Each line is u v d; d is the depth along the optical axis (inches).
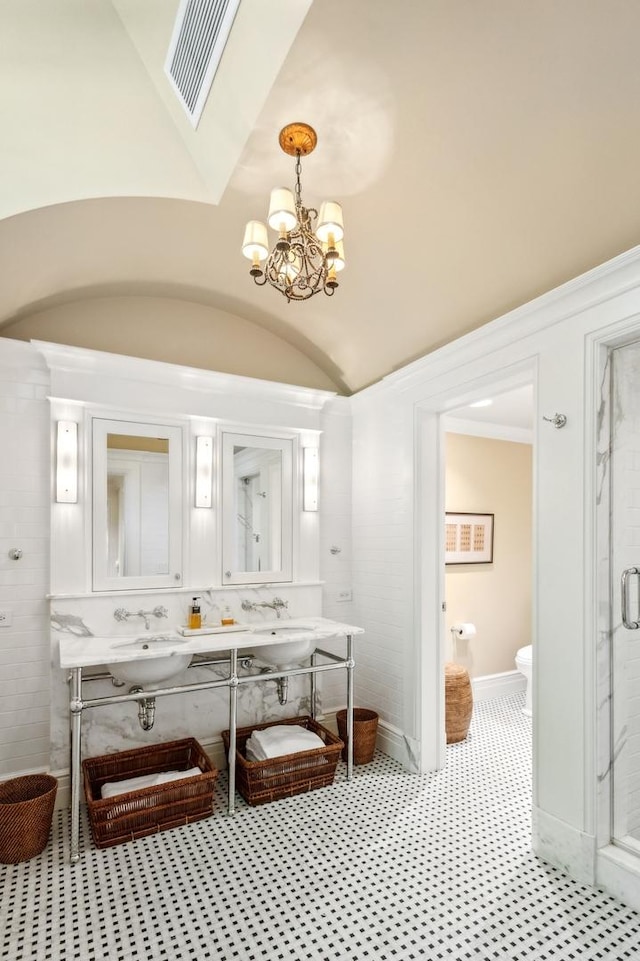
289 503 141.1
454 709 140.6
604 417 86.4
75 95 66.6
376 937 72.1
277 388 138.9
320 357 146.8
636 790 86.1
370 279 111.6
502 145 72.9
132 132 73.9
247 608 132.2
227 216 95.0
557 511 90.6
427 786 116.6
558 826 87.2
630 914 76.3
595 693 83.4
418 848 92.7
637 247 75.5
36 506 110.5
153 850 91.9
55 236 89.9
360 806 107.7
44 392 112.4
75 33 59.7
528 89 64.3
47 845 93.0
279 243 65.0
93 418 116.1
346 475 154.1
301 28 58.1
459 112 69.4
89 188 79.2
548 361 93.7
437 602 128.3
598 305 85.0
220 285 122.2
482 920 75.2
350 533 153.6
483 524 183.6
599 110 64.3
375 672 140.9
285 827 99.5
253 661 133.3
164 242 103.2
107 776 110.6
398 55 62.1
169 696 122.0
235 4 54.5
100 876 84.7
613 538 86.5
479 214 86.0
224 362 135.6
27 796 99.0
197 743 117.0
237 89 66.4
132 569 118.9
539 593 93.0
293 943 71.1
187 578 124.9
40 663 109.2
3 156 69.6
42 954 69.1
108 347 121.2
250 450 136.5
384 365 137.1
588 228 80.3
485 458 185.6
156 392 123.6
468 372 112.9
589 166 71.5
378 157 78.8
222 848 92.6
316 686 142.3
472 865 88.0
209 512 129.0
